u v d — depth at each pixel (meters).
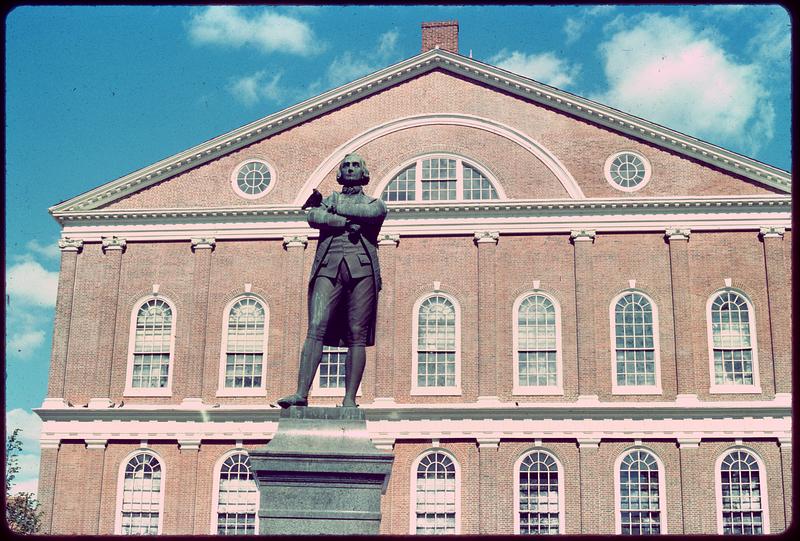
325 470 10.99
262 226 54.88
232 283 54.34
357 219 12.50
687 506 49.66
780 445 50.09
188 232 55.06
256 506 51.53
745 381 51.41
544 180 54.56
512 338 52.56
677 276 52.50
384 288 53.41
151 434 52.44
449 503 50.66
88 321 54.38
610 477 50.38
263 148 56.06
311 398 52.38
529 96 55.56
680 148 54.03
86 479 52.16
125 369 53.69
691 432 50.53
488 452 50.88
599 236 53.56
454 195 55.00
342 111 56.38
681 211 53.28
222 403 52.91
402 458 51.19
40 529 50.81
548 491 50.50
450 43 59.16
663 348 51.84
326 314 12.24
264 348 53.44
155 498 51.94
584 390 51.38
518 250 53.62
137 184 55.53
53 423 52.84
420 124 55.94
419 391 52.16
